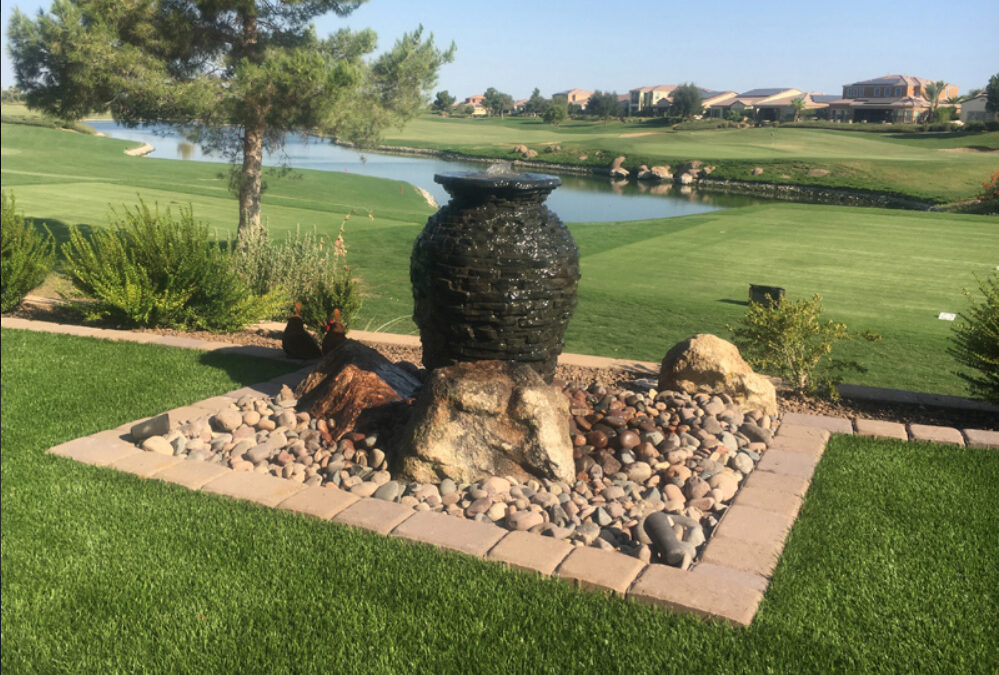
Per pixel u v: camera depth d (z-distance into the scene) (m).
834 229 23.83
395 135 97.44
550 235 5.90
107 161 44.28
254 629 3.68
